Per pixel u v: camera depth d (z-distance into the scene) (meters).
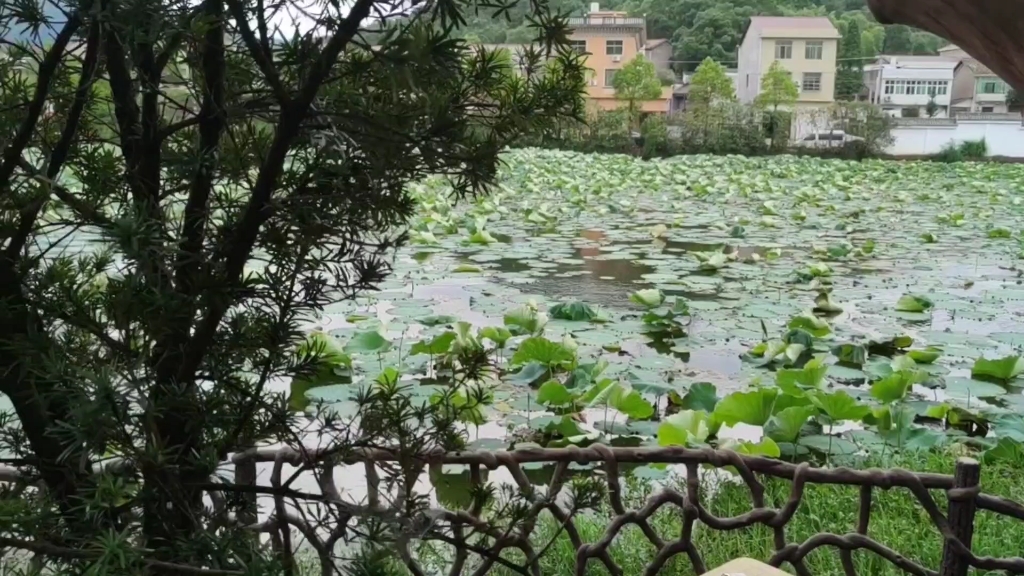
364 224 0.90
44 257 0.98
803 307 4.19
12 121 0.83
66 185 0.98
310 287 0.93
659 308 4.02
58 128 0.93
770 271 5.27
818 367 2.86
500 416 2.68
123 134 0.90
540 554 1.30
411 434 1.00
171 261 0.82
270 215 0.85
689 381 3.10
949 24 1.60
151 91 0.84
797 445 2.47
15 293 0.87
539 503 1.23
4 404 2.44
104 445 0.79
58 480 0.93
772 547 1.91
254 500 1.02
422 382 2.95
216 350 0.93
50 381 0.79
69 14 0.76
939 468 2.32
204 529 0.88
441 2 0.73
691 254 5.76
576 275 5.11
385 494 1.10
